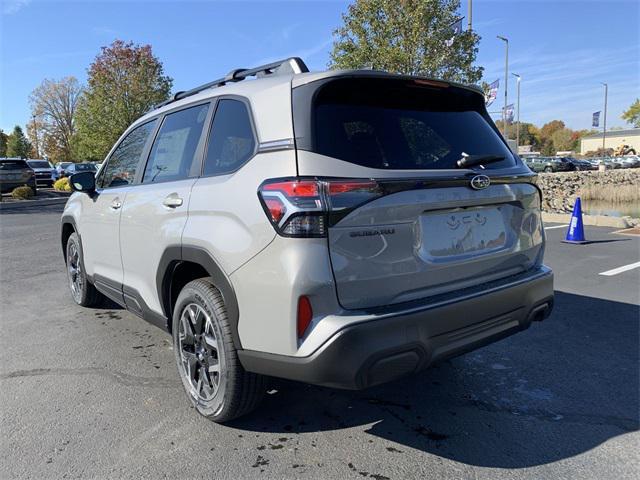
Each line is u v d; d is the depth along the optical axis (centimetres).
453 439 293
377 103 286
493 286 292
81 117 2934
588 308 532
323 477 259
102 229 438
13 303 582
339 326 236
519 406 331
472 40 1488
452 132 309
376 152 263
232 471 264
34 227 1304
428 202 265
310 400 342
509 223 314
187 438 296
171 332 358
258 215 255
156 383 370
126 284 402
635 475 258
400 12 1457
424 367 263
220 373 290
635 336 451
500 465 268
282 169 252
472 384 363
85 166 3056
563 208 2725
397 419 316
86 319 520
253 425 310
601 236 1022
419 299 266
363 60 1448
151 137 396
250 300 262
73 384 368
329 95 270
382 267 252
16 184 2294
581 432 299
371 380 245
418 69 1438
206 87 374
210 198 292
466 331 274
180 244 310
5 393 354
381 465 269
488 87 1548
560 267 733
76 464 271
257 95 289
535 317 321
